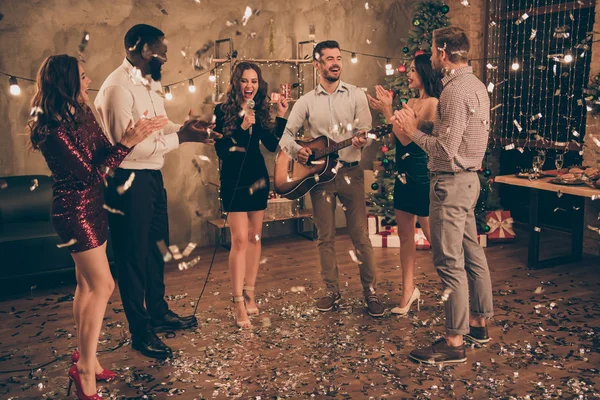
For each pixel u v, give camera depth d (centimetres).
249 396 284
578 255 503
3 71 484
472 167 298
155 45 312
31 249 435
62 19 499
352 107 380
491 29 623
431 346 317
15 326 378
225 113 351
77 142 255
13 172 499
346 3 625
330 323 372
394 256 526
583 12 536
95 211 263
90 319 266
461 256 307
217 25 560
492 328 359
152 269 357
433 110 335
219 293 435
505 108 627
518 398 276
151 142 309
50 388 295
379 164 603
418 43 575
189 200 570
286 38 598
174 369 314
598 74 493
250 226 375
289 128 385
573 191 421
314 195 388
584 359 316
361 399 279
